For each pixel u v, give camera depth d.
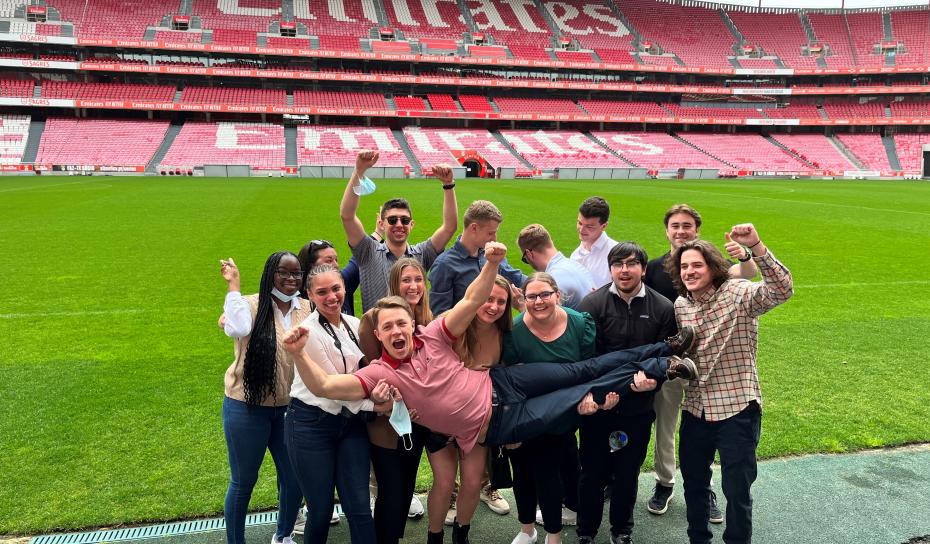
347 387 3.26
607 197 29.20
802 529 4.05
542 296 3.63
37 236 16.12
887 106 56.69
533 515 3.91
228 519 3.70
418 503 4.36
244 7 53.59
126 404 6.05
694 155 53.94
